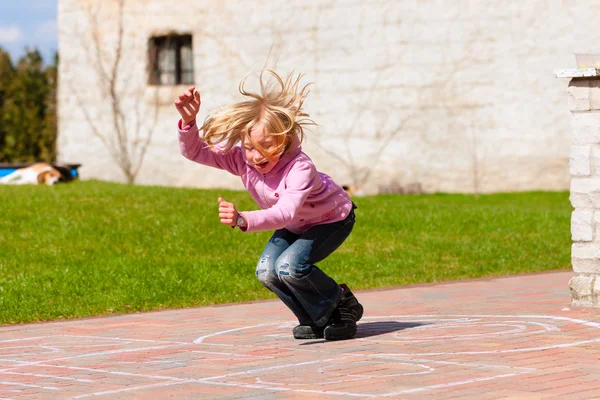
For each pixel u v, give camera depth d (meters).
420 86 36.12
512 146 35.38
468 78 35.62
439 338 9.96
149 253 18.41
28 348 10.11
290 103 9.41
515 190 35.41
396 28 36.31
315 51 37.47
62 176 31.28
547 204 31.97
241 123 9.19
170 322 12.10
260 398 7.13
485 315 11.77
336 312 10.16
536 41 35.00
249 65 38.25
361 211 23.53
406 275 17.12
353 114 37.03
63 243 18.91
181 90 39.38
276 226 9.02
